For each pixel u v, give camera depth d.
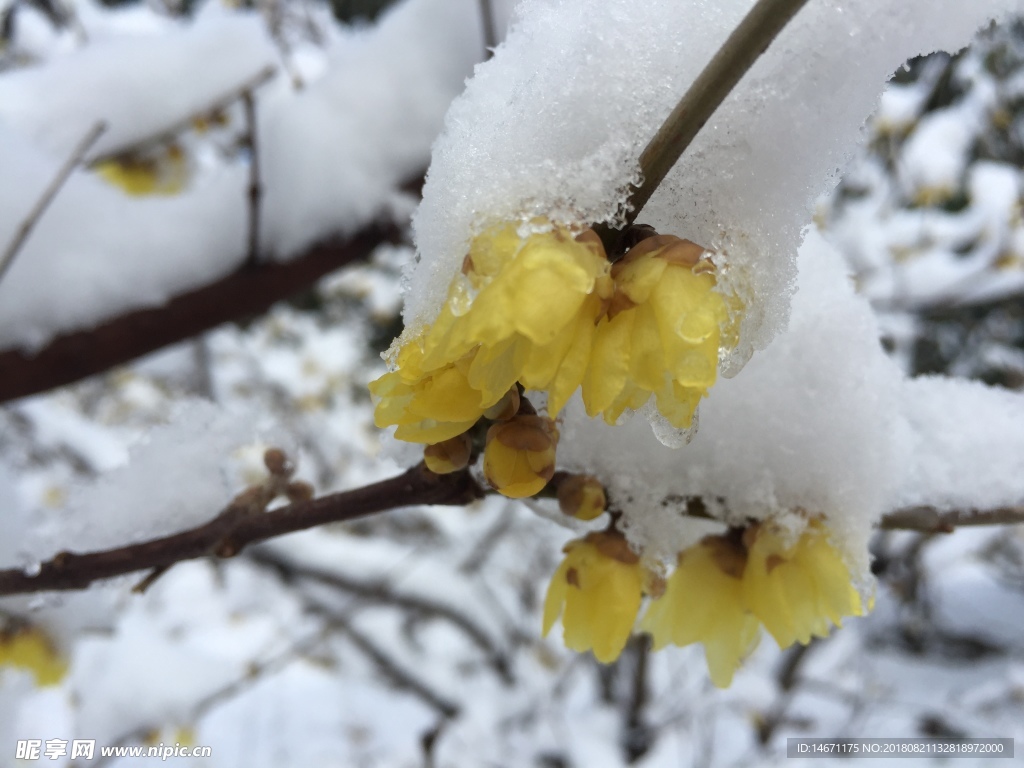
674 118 0.10
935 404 0.16
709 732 0.62
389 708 0.67
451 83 0.29
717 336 0.09
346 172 0.28
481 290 0.09
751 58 0.09
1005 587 0.78
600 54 0.11
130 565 0.15
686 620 0.14
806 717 0.65
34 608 0.18
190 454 0.17
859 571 0.14
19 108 0.29
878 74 0.11
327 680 0.69
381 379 0.11
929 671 0.72
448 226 0.10
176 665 0.38
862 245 0.55
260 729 0.63
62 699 0.41
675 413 0.10
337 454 0.79
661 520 0.14
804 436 0.14
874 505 0.14
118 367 0.28
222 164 0.38
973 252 0.53
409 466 0.15
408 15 0.30
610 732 0.64
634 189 0.10
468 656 0.71
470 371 0.10
